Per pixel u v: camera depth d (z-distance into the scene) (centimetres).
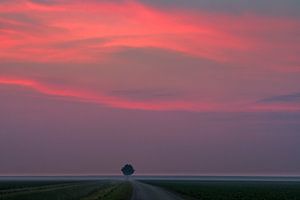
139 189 14050
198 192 12888
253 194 12662
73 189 10569
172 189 14912
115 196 9388
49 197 7738
